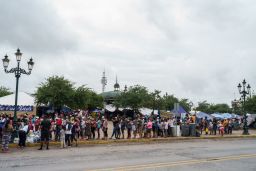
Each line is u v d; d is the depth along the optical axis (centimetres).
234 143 2623
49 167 1287
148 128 2745
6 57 2161
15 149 1928
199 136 3053
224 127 3650
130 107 6219
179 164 1441
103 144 2312
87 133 2448
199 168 1359
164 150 2002
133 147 2164
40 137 2111
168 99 8181
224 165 1455
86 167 1297
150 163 1447
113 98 7025
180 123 3119
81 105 4681
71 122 2139
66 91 4394
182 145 2364
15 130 2127
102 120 2592
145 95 6381
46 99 4275
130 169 1270
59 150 1916
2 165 1331
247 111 5803
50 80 4447
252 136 3406
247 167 1411
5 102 3516
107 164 1391
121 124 2612
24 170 1211
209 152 1938
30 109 3612
